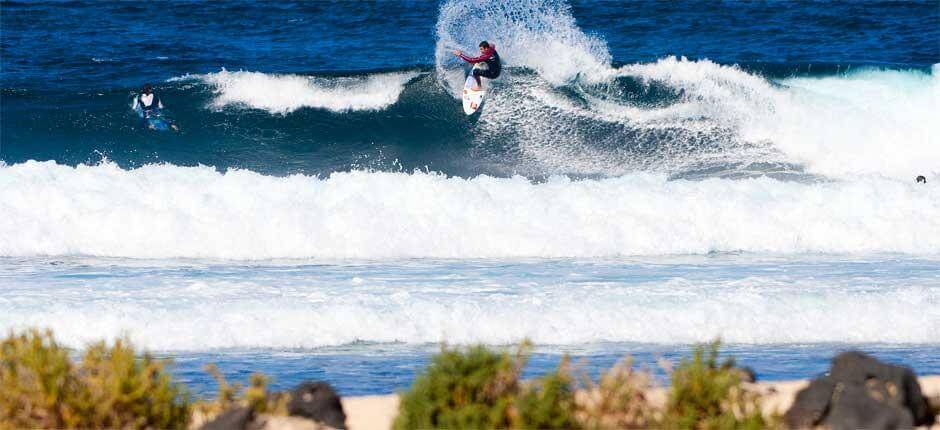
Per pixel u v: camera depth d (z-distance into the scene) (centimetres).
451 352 2334
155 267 4794
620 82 8256
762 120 8088
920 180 6931
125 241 5222
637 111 8175
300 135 8200
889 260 5169
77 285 4275
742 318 3816
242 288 4216
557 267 4869
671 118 8138
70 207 5441
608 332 3694
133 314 3656
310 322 3678
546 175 7838
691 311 3834
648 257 5247
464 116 8244
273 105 8306
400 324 3694
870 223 5669
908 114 8156
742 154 7988
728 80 8194
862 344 3675
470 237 5316
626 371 2406
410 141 8175
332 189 5703
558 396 2248
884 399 2381
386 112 8294
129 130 8175
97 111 8275
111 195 5534
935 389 2800
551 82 8306
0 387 2197
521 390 2289
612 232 5434
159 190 5600
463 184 5778
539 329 3684
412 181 5756
